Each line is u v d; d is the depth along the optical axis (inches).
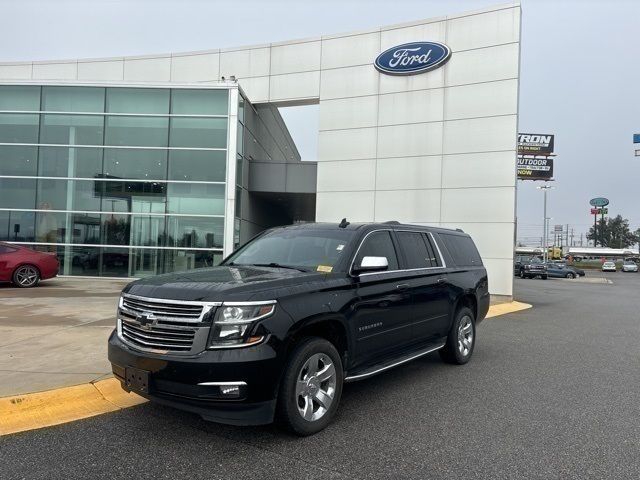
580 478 135.8
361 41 765.9
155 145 722.2
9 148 725.3
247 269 187.6
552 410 193.8
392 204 737.6
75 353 246.5
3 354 244.1
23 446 150.6
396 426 173.3
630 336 382.9
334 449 152.4
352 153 763.4
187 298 150.4
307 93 796.6
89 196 720.3
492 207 680.4
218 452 148.3
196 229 714.2
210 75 844.6
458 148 703.1
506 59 679.1
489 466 142.5
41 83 724.7
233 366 141.9
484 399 207.0
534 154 2743.6
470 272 283.7
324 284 174.1
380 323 199.0
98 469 136.3
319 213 776.9
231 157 714.2
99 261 715.4
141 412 179.5
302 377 161.3
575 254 4461.1
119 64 880.3
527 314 531.5
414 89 731.4
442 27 717.9
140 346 156.2
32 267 570.3
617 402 205.6
